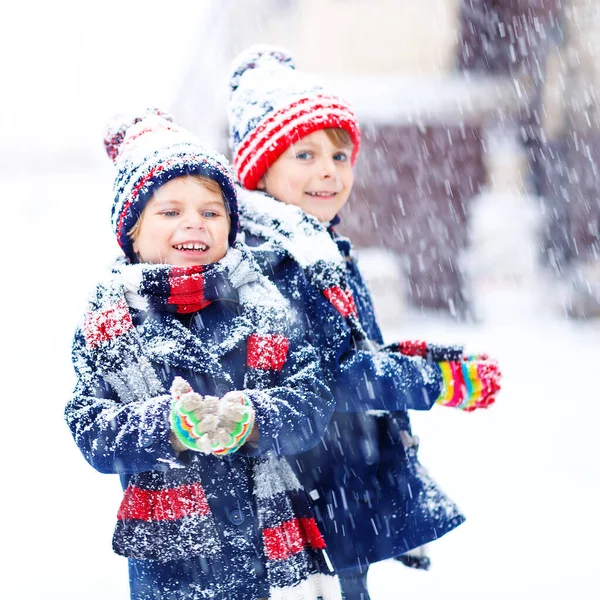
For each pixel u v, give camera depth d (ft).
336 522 8.14
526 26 41.83
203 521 6.70
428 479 8.69
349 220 42.45
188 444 6.05
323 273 7.98
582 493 16.25
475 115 41.70
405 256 42.63
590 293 41.70
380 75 41.06
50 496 16.71
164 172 7.11
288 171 9.32
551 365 30.07
